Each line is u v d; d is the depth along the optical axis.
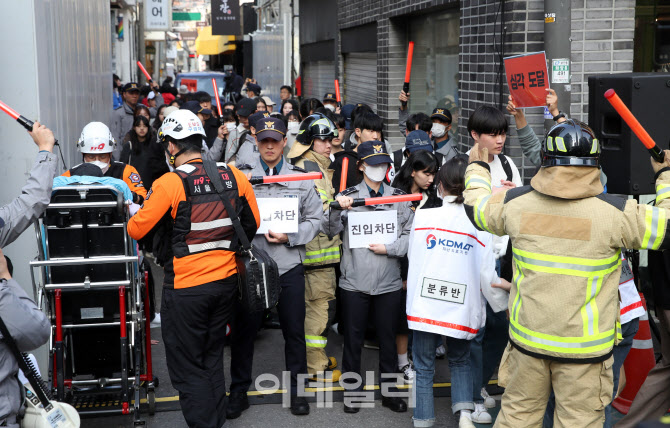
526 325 3.51
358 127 6.68
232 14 29.34
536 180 3.52
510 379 3.67
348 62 15.70
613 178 4.54
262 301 4.39
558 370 3.47
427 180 5.22
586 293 3.39
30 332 3.29
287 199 5.00
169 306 4.34
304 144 6.09
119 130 12.23
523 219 3.51
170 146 4.43
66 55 6.73
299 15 20.95
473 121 5.02
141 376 4.99
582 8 7.12
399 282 5.23
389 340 5.21
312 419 5.06
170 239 4.34
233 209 4.34
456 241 4.55
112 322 4.71
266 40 25.98
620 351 4.26
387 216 5.12
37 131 3.81
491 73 7.83
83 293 4.64
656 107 4.38
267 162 5.19
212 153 9.21
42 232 4.57
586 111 7.27
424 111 11.21
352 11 14.51
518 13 7.30
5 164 5.14
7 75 5.11
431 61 10.83
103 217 4.44
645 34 7.36
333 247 5.62
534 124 7.40
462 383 4.71
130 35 28.92
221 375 4.54
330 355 6.44
